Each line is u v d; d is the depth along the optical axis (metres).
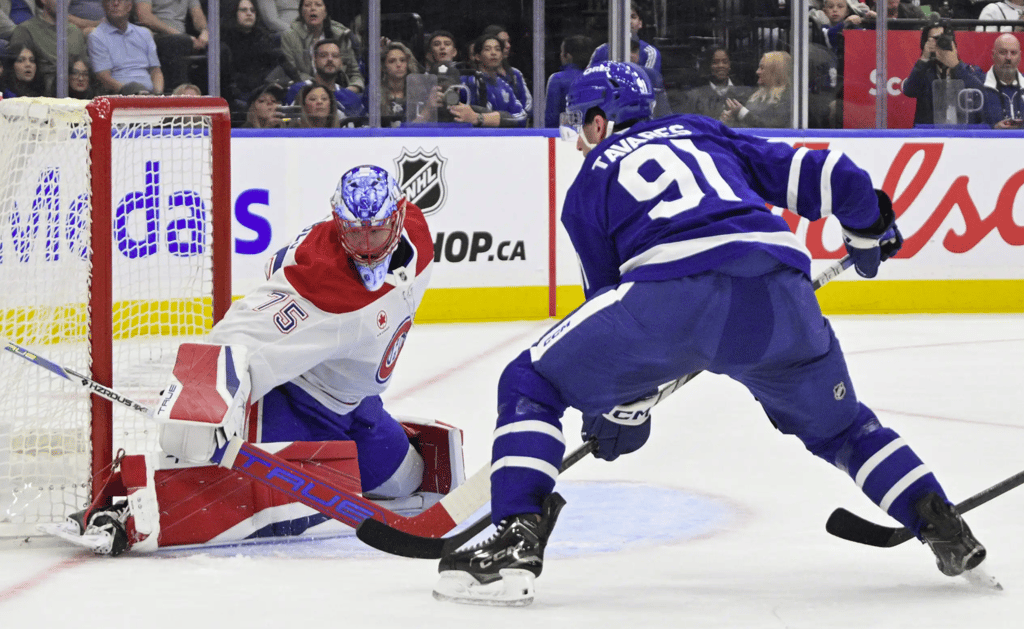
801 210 6.18
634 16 21.20
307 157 18.91
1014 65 21.78
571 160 20.05
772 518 7.99
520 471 5.83
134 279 15.02
